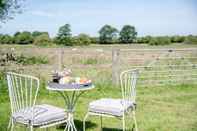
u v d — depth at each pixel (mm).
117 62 8398
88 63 8844
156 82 8836
